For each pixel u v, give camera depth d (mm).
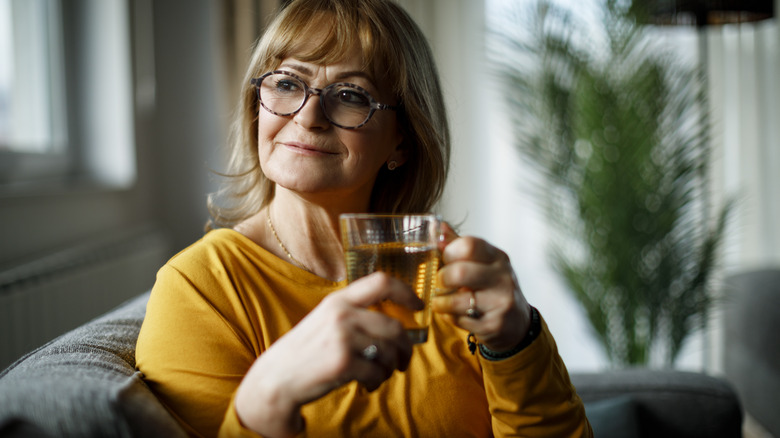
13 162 2139
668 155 2740
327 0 1015
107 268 2193
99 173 2789
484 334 748
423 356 987
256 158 1139
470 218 3959
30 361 843
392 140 1112
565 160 2883
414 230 688
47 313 1745
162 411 720
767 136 3703
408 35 1067
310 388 634
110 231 2684
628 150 2703
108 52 2758
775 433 2488
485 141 3920
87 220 2445
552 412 861
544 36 2857
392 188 1232
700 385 1609
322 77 989
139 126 3025
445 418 946
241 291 941
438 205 1278
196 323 876
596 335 2945
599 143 2738
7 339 1550
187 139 3426
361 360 626
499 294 725
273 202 1080
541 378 848
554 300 3922
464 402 971
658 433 1582
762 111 3701
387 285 639
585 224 2838
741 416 1606
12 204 1876
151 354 855
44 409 626
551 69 2854
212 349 861
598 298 2848
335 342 619
